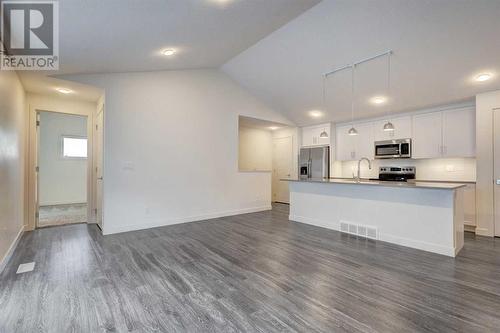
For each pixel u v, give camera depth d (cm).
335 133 665
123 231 411
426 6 272
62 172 715
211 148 522
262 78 525
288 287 227
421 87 421
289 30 363
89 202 468
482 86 388
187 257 300
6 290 219
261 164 778
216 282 236
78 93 418
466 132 451
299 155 717
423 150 504
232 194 559
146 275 250
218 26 298
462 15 274
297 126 721
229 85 555
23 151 393
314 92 520
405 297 209
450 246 307
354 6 294
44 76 342
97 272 256
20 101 358
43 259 291
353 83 457
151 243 353
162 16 242
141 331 166
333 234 405
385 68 395
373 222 382
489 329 168
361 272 259
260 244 352
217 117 532
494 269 266
